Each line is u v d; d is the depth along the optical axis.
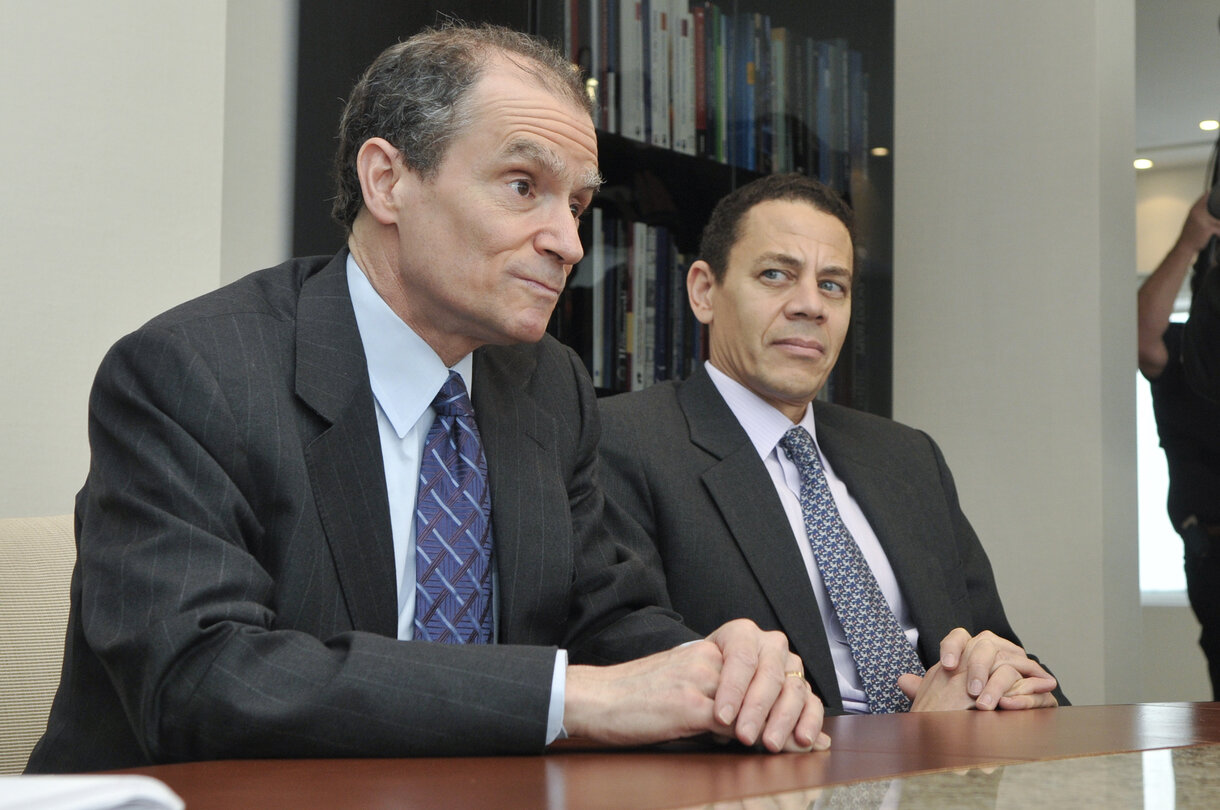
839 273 2.03
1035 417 3.06
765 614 1.82
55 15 1.81
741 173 2.72
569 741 1.00
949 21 3.26
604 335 2.45
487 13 2.33
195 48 1.97
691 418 1.98
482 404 1.35
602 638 1.36
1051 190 3.07
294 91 2.21
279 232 2.20
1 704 1.30
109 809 0.52
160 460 1.06
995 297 3.14
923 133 3.29
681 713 0.92
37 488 1.77
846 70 2.96
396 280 1.28
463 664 0.92
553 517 1.32
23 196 1.77
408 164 1.25
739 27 2.72
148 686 0.93
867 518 2.02
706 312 2.13
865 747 0.93
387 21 2.29
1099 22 3.03
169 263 1.93
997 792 0.68
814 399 2.19
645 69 2.53
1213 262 3.53
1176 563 5.47
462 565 1.25
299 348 1.21
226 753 0.90
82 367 1.83
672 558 1.84
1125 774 0.75
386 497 1.20
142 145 1.90
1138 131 5.10
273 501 1.13
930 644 1.92
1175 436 3.58
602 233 2.45
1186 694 5.22
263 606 1.01
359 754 0.89
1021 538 3.06
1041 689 1.53
